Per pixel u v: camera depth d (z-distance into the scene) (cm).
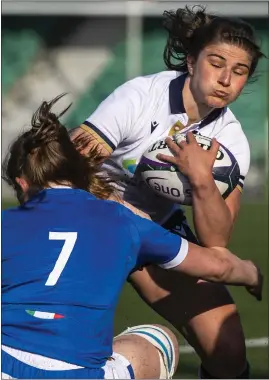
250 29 1373
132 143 1455
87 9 6944
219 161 1400
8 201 5012
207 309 1498
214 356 1499
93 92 7081
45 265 1158
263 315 2503
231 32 1359
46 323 1139
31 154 1228
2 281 1164
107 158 1422
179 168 1366
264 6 6638
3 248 1173
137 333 1327
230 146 1457
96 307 1159
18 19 7138
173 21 1443
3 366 1130
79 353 1143
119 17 7300
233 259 1318
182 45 1448
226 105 1402
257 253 3622
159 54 6944
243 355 1497
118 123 1411
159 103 1442
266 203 5703
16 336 1141
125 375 1207
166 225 1568
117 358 1229
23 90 7081
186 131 1442
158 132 1444
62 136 1239
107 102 1441
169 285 1516
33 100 7075
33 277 1154
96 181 1259
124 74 7131
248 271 1340
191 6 1855
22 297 1149
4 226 1190
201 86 1379
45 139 1227
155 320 2372
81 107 7019
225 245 1370
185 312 1511
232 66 1362
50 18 7200
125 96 1440
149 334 1325
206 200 1346
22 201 1242
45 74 7162
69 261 1162
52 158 1221
